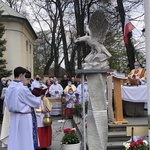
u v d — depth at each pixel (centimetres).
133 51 1759
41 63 3853
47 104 707
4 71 1781
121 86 823
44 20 2959
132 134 444
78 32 2312
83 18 2319
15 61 2152
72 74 2600
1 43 1773
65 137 645
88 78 574
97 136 567
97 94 570
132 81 857
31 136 528
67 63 2541
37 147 637
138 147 437
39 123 696
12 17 2108
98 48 582
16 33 2172
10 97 518
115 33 2020
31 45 2888
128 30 983
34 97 526
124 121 742
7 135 647
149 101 354
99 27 583
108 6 2011
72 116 1264
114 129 725
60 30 2770
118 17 1916
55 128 1051
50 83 1514
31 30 2656
